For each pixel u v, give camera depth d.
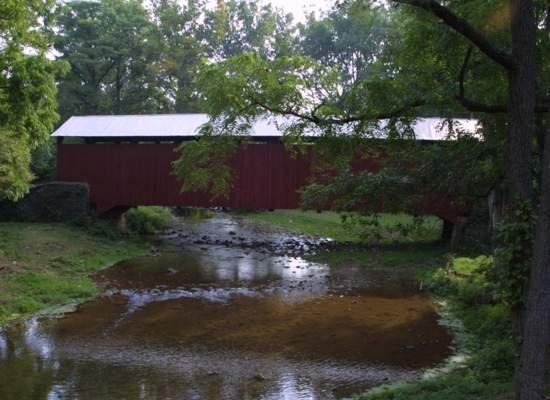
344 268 17.33
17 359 9.06
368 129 7.81
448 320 11.52
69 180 22.88
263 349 9.75
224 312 12.22
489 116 7.77
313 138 8.29
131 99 35.41
